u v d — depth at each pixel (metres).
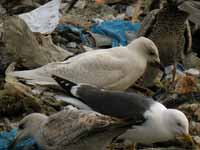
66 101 11.62
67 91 11.70
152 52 13.20
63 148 10.44
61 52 15.21
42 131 10.70
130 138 11.20
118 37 17.02
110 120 10.04
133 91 14.54
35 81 12.66
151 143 11.72
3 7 18.19
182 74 15.91
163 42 15.63
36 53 14.45
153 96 14.46
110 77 12.71
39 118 11.26
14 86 13.04
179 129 10.96
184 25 15.68
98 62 12.71
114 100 11.20
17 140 11.33
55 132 10.51
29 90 13.15
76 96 11.51
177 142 12.02
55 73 12.66
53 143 10.51
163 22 15.59
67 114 10.52
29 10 18.31
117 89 12.90
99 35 17.05
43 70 12.73
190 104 13.78
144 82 14.74
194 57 17.00
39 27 16.73
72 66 12.71
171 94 14.42
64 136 10.38
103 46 16.75
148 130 10.95
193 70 16.36
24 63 14.28
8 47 14.27
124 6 19.42
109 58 12.80
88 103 11.31
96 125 10.03
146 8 19.19
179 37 15.71
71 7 18.69
